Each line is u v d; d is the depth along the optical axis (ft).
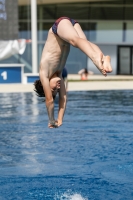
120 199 43.39
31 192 45.96
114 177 51.37
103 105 115.55
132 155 61.87
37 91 49.52
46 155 62.18
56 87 46.73
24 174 52.95
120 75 276.41
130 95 137.80
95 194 45.09
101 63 37.83
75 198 43.78
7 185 48.52
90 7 282.77
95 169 54.90
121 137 74.64
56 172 53.72
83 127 84.28
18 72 184.75
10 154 62.85
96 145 68.33
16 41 184.24
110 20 279.69
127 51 279.90
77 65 284.41
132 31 278.05
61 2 285.84
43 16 288.92
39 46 285.02
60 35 44.06
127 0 276.21
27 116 97.04
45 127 83.97
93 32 283.59
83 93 143.33
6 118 94.22
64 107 49.47
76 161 58.80
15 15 179.83
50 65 46.14
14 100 125.18
